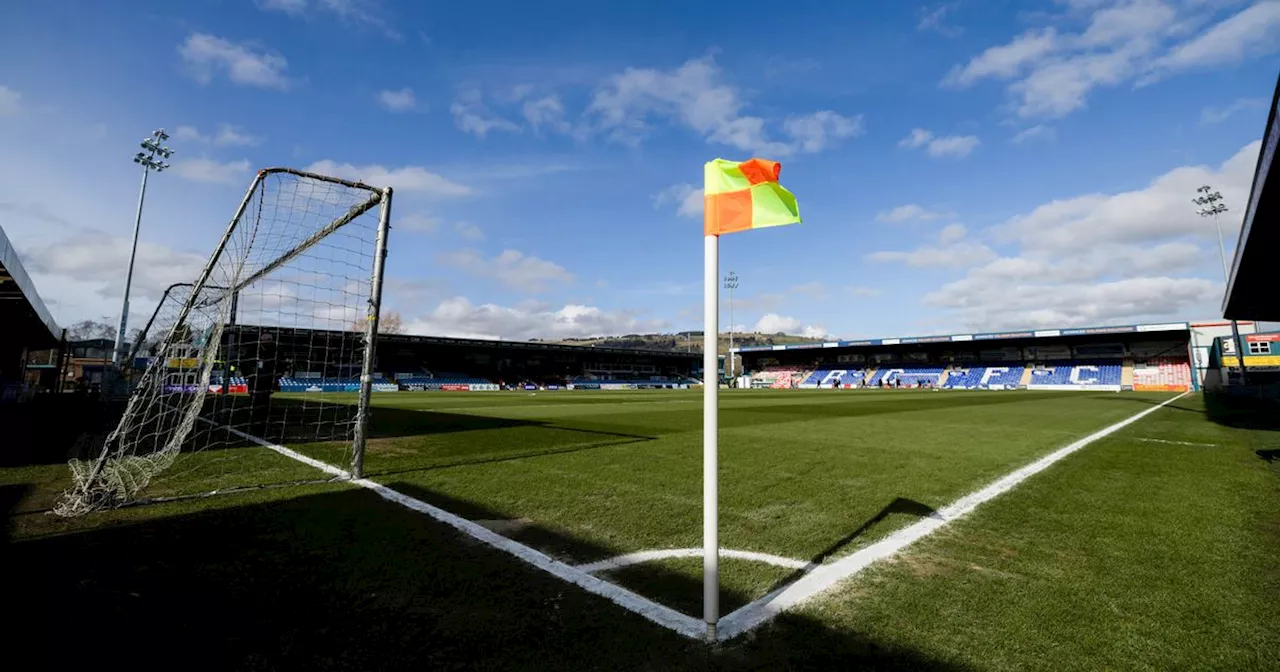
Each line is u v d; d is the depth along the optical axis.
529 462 7.57
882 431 11.87
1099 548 3.98
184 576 3.34
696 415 16.42
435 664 2.36
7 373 28.83
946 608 2.97
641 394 36.12
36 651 2.42
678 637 2.63
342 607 2.92
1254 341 38.50
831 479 6.50
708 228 2.96
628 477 6.55
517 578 3.37
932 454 8.47
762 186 2.87
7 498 5.25
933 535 4.31
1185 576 3.43
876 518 4.80
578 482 6.25
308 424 12.33
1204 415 16.05
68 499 5.14
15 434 9.95
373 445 9.16
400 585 3.23
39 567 3.46
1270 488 6.02
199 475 6.49
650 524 4.60
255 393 13.15
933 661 2.42
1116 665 2.40
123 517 4.65
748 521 4.71
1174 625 2.77
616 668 2.34
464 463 7.46
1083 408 19.69
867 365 68.06
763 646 2.54
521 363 65.56
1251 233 10.49
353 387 48.12
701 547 4.02
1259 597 3.10
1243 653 2.49
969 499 5.50
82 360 40.69
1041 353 57.81
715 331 2.85
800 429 12.30
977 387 55.00
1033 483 6.29
